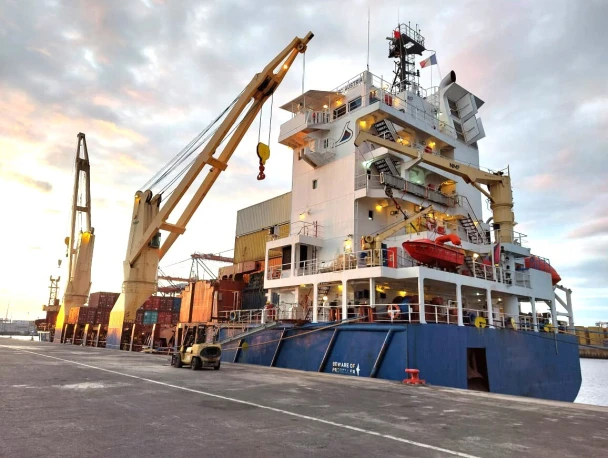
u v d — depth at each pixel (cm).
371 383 1872
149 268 4253
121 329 4134
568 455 738
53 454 657
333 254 3017
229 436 801
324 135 3372
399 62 4347
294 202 3462
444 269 2511
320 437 816
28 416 939
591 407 1340
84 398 1201
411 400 1377
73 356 2961
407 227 2984
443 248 2428
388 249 2527
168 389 1425
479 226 3388
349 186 3038
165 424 891
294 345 2650
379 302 2762
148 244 4156
